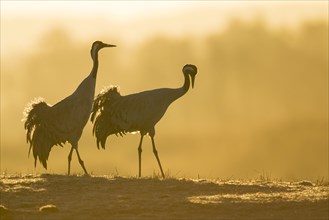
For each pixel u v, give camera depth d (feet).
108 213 64.44
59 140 83.97
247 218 63.00
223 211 64.80
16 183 74.38
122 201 67.62
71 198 69.21
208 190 72.69
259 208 65.57
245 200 67.77
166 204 66.49
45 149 83.97
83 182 74.64
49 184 73.82
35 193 70.95
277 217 63.21
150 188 72.69
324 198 68.18
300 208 65.51
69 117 83.56
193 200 67.62
